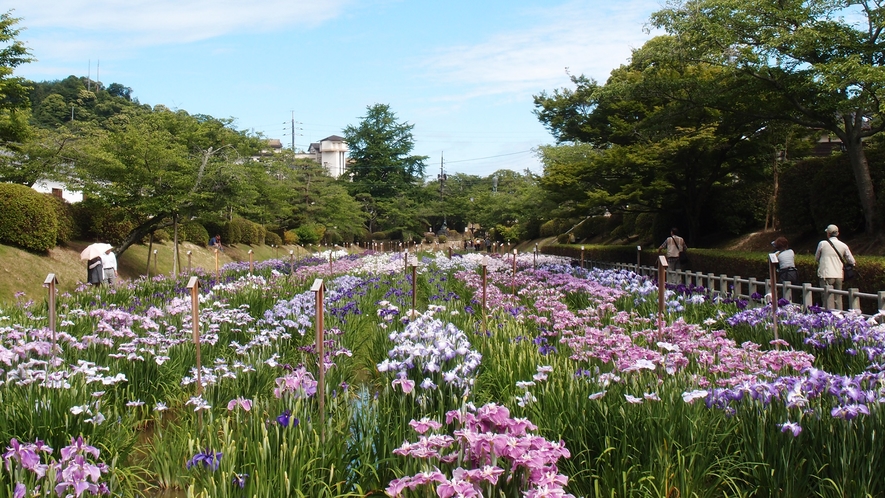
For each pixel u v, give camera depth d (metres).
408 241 63.69
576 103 23.44
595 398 4.45
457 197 75.62
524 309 9.63
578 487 3.96
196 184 22.59
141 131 22.58
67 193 32.97
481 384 6.12
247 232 40.25
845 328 6.92
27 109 23.77
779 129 18.69
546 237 49.59
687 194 22.08
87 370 5.36
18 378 5.18
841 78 12.68
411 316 7.87
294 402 4.61
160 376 6.16
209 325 7.71
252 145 31.44
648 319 8.84
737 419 4.38
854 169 15.69
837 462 3.77
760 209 22.86
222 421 4.28
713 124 18.44
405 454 3.31
